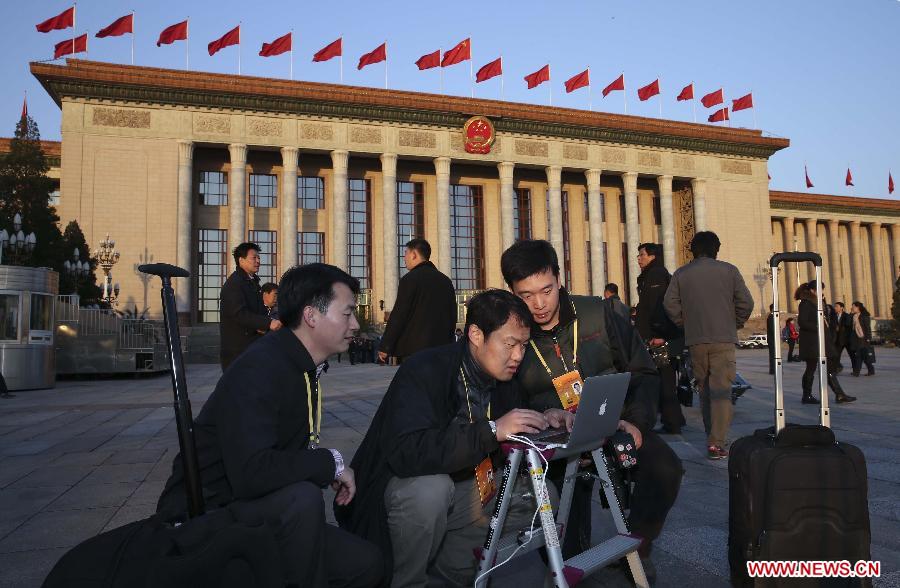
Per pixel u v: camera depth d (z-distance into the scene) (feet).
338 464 7.96
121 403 41.27
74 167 121.39
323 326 8.07
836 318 52.49
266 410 7.48
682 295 20.24
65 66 120.47
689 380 30.30
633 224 161.27
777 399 9.64
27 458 21.04
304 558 6.95
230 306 19.80
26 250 87.40
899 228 221.87
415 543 8.27
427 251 19.15
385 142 141.79
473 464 7.98
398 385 8.87
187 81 126.11
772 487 8.25
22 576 10.28
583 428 7.66
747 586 8.57
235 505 7.27
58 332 70.79
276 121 134.92
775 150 176.55
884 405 32.19
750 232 172.24
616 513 8.89
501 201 150.82
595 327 10.48
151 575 6.09
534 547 8.07
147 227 123.85
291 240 132.77
